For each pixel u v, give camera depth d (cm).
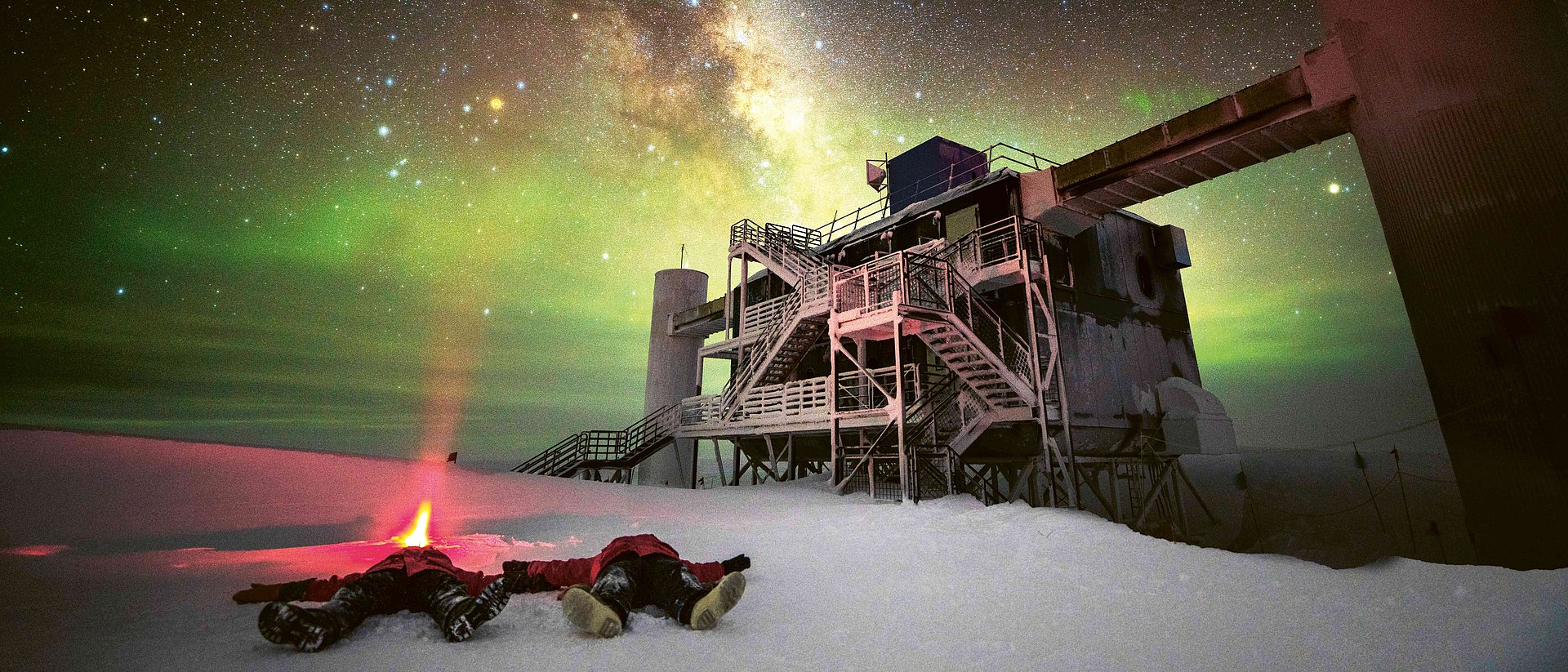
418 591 378
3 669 265
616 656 314
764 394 2089
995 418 1577
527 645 332
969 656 330
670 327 3148
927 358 1981
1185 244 2164
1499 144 938
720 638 354
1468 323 934
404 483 1358
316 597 385
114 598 412
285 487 1188
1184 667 316
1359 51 1105
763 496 1542
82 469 1110
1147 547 703
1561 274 868
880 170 2684
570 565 453
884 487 1443
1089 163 1577
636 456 2528
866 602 459
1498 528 873
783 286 2550
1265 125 1247
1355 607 432
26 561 526
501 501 1167
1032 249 1702
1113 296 1941
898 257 1598
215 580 482
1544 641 329
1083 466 1672
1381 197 1066
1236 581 529
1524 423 868
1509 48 962
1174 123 1389
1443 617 393
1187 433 1848
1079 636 372
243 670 280
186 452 1459
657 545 432
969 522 912
